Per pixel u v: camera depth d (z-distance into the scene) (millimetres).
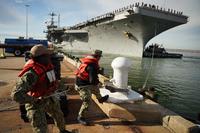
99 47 49156
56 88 3145
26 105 2846
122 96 5129
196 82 21703
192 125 3863
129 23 36938
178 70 33719
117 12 36094
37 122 2787
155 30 37594
